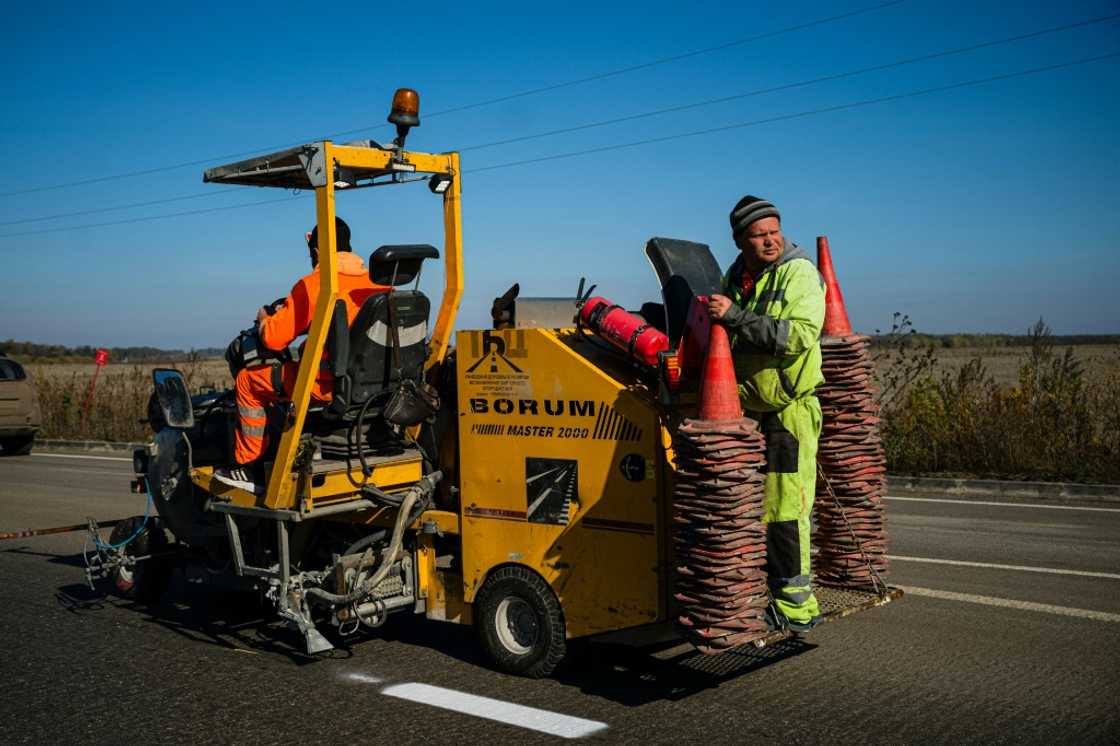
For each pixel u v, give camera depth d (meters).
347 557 6.10
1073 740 4.54
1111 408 13.09
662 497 5.05
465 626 6.96
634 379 5.30
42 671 6.07
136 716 5.25
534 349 5.48
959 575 7.80
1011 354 35.22
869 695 5.20
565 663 5.59
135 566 7.69
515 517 5.61
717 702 5.16
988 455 12.92
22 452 19.80
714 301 4.80
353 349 5.89
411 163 6.18
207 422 7.21
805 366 4.98
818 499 5.76
